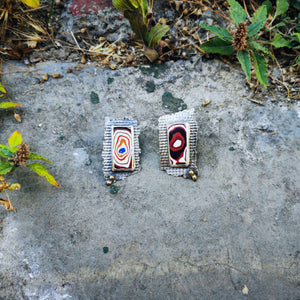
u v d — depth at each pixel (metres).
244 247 0.17
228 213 0.18
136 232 0.18
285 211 0.18
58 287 0.17
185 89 0.20
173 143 0.19
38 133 0.20
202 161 0.19
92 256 0.17
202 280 0.17
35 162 0.19
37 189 0.18
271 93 0.20
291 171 0.19
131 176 0.19
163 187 0.19
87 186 0.19
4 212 0.18
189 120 0.19
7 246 0.17
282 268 0.17
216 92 0.20
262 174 0.19
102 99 0.20
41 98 0.20
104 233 0.18
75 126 0.20
